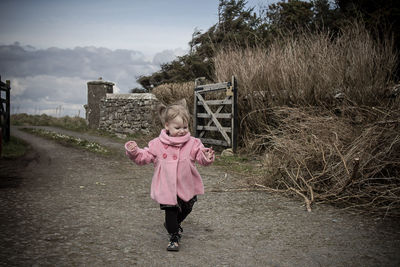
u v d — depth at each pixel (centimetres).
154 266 251
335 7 1362
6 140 1104
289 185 505
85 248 283
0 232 313
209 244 299
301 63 792
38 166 714
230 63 973
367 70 648
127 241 302
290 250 284
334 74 712
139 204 435
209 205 431
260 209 412
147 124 1405
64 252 272
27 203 421
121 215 384
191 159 294
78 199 452
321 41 810
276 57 866
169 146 290
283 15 1590
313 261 262
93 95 1767
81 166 732
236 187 532
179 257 269
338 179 442
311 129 544
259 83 853
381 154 433
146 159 289
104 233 322
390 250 281
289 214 390
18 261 251
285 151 530
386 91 609
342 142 490
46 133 1504
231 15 1831
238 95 893
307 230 335
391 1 970
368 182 438
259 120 826
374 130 448
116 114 1559
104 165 754
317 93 717
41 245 285
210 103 947
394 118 462
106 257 265
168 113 289
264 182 531
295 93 765
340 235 319
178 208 280
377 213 384
